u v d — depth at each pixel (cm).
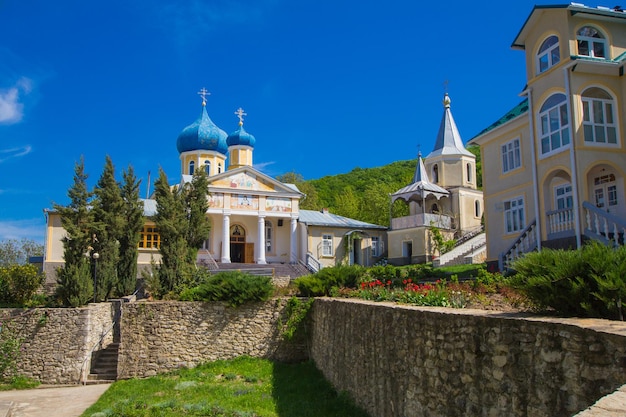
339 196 6950
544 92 2044
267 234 4347
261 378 1858
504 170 2600
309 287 2188
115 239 2538
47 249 3250
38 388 2019
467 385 725
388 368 1043
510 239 2530
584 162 1873
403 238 4312
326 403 1353
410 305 1143
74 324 2128
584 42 1977
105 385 2022
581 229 1834
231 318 2158
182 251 2552
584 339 514
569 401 529
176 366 2091
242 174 4134
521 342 612
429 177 4853
